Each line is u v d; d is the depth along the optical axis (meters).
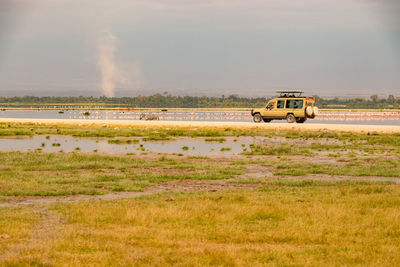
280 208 13.66
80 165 24.80
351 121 91.06
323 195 16.34
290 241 10.77
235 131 53.03
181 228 11.71
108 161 26.98
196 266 8.65
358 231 11.47
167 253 9.34
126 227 11.79
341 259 9.26
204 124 60.72
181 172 23.19
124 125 63.03
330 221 12.41
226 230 11.48
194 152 33.31
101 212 13.22
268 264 8.84
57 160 26.91
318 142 41.00
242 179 21.06
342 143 40.16
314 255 9.53
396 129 52.28
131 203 14.66
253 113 62.69
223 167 24.88
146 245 10.14
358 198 15.53
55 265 8.58
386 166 25.55
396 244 10.41
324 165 25.66
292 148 35.41
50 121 71.12
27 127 59.62
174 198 15.73
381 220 12.45
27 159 27.09
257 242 10.74
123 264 8.72
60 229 11.41
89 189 18.05
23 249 9.47
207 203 14.45
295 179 21.16
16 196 16.84
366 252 9.72
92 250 9.62
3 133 48.50
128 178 21.05
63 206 14.41
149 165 25.53
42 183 19.38
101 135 47.94
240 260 8.95
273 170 24.17
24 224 11.84
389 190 17.19
